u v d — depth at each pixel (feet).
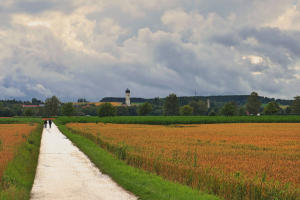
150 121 337.52
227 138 134.10
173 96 622.54
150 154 71.31
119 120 351.67
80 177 52.16
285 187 41.60
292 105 596.29
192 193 41.96
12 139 106.42
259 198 40.47
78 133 168.35
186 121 338.75
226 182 43.37
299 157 74.18
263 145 103.45
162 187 44.86
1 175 45.60
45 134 168.14
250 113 618.03
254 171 53.11
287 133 172.24
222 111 572.51
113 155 80.38
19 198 36.91
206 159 66.44
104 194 41.16
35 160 69.21
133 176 52.03
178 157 67.97
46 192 41.52
